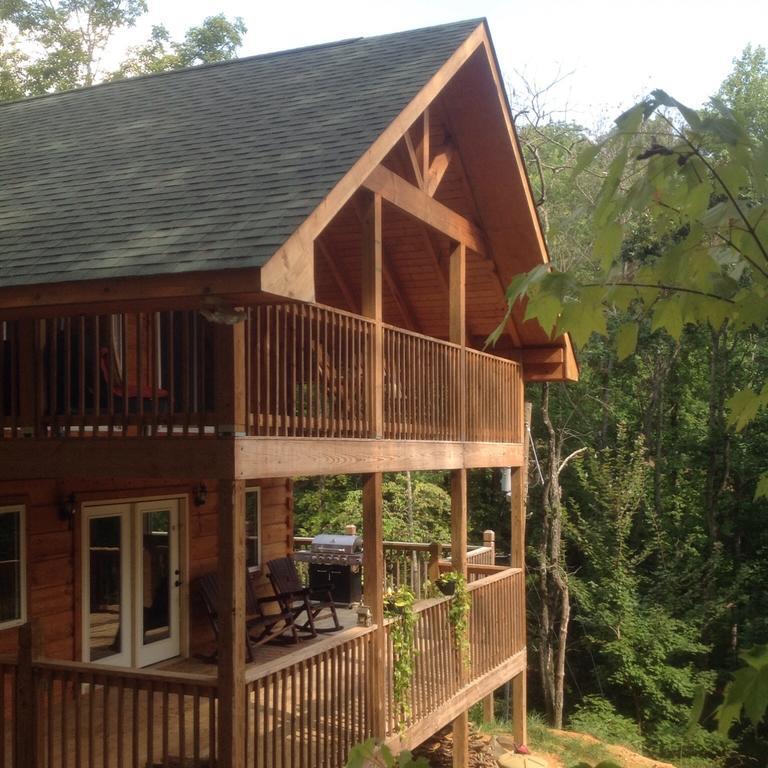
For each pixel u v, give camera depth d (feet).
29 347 22.50
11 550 28.22
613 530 70.59
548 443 76.38
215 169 23.80
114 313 20.76
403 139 30.12
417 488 79.20
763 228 7.08
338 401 25.22
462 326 35.22
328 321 24.82
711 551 76.38
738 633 73.51
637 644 65.82
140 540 33.53
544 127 73.87
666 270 7.32
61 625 29.86
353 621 41.14
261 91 31.58
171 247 19.16
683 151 7.00
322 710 25.50
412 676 30.66
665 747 60.49
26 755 21.83
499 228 38.14
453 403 34.14
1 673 22.25
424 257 40.73
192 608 35.99
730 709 5.63
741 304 7.33
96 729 27.14
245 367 21.43
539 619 71.56
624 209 7.20
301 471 22.99
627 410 84.43
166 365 27.76
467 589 35.06
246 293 17.80
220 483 20.57
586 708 65.87
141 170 25.30
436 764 42.19
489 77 33.12
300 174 21.91
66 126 33.37
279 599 36.11
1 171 28.66
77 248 20.39
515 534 42.96
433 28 33.91
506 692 63.98
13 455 22.45
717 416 77.77
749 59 94.73
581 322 7.50
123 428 21.42
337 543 45.11
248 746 21.22
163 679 20.98
